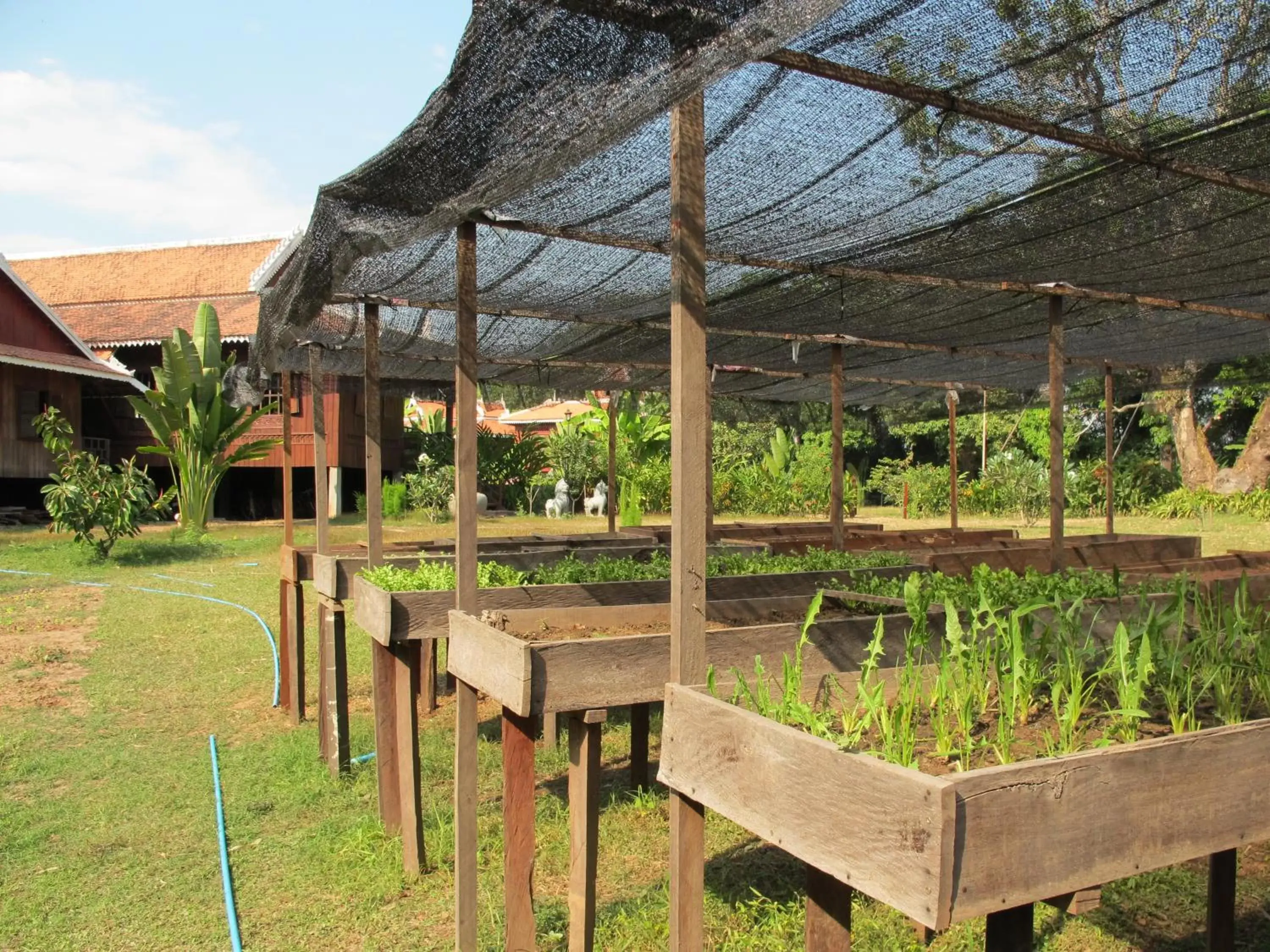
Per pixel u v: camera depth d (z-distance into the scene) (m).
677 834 2.60
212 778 5.73
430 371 8.59
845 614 4.52
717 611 4.53
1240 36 2.65
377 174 3.41
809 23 1.97
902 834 1.85
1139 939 3.51
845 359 8.62
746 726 2.30
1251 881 3.86
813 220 4.19
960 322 6.55
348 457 21.73
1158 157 3.47
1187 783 2.12
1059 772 1.93
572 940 3.35
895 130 3.30
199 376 17.98
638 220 4.21
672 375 2.63
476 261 4.38
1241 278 5.27
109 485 14.84
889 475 26.72
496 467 23.80
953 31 2.59
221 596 11.87
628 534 9.45
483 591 4.72
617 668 3.32
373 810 5.24
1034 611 3.50
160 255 25.42
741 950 3.59
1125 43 2.68
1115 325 6.87
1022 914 2.07
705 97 3.04
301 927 4.00
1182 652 3.04
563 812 5.03
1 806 5.30
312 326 6.45
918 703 2.85
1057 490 5.72
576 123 2.71
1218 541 15.05
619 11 2.22
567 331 6.91
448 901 4.19
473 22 2.47
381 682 4.87
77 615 10.66
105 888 4.36
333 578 5.68
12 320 18.83
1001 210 4.08
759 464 26.22
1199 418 24.66
